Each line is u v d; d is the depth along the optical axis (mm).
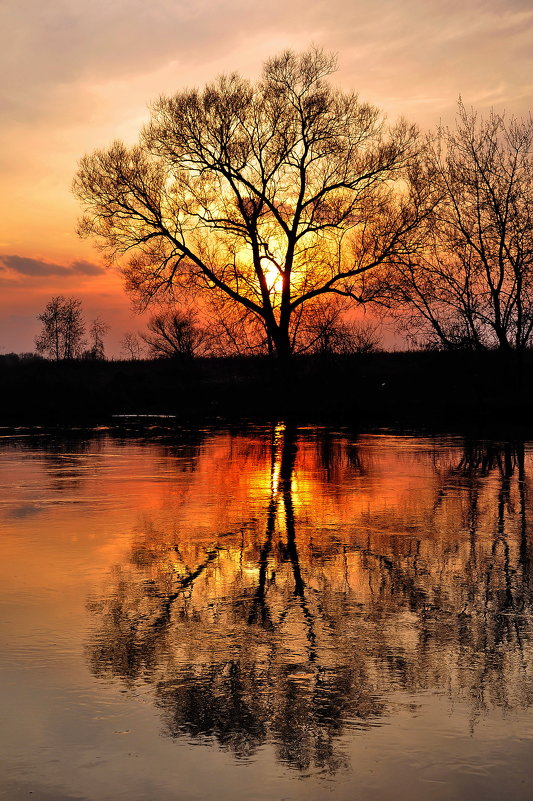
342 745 4535
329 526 10711
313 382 36531
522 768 4281
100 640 6219
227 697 5172
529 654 5934
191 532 10336
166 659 5824
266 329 38469
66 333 53156
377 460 18500
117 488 14164
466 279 31000
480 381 32594
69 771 4270
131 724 4801
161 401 39375
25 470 16719
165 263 39188
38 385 39125
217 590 7633
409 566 8539
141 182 38156
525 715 4906
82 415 35438
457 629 6500
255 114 38156
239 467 17234
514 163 30156
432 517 11320
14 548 9414
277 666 5695
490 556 8984
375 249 36000
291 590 7641
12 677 5488
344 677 5496
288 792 4062
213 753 4457
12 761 4367
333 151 38062
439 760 4367
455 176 30562
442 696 5188
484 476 15641
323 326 36688
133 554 9102
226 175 38312
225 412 36781
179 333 46250
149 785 4129
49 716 4898
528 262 29891
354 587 7746
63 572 8305
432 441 23188
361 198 38094
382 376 36500
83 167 38375
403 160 37531
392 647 6078
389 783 4148
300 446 22000
